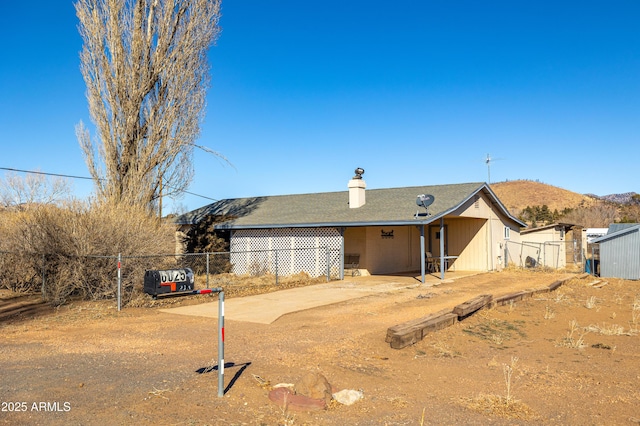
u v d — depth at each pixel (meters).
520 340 9.21
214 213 23.50
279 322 10.09
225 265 21.48
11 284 13.76
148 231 14.63
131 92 18.86
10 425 4.56
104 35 18.81
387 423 4.84
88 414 4.86
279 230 20.67
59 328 9.34
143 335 8.73
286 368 6.63
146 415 4.85
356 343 8.21
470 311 10.68
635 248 21.33
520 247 26.41
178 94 19.67
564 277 19.97
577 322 11.09
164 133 19.42
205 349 7.66
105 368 6.52
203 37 20.25
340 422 4.83
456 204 18.50
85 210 13.89
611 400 5.71
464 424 4.87
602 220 55.72
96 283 13.04
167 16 19.45
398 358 7.53
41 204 14.87
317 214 20.39
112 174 18.59
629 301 14.57
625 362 7.55
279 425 4.69
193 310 11.50
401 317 10.65
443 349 8.12
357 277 19.73
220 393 5.41
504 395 5.79
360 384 6.12
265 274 20.30
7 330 9.11
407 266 23.25
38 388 5.64
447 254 23.56
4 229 14.11
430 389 6.02
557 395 5.88
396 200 20.42
